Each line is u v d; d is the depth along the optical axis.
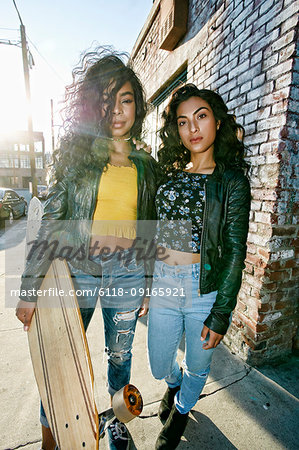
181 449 1.35
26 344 2.15
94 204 1.22
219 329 1.06
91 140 1.25
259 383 1.78
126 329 1.32
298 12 1.50
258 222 1.83
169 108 1.33
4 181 32.25
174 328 1.24
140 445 1.36
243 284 1.99
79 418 1.01
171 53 3.38
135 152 1.37
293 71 1.56
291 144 1.67
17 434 1.39
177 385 1.47
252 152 1.88
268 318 1.88
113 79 1.21
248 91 1.92
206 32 2.48
